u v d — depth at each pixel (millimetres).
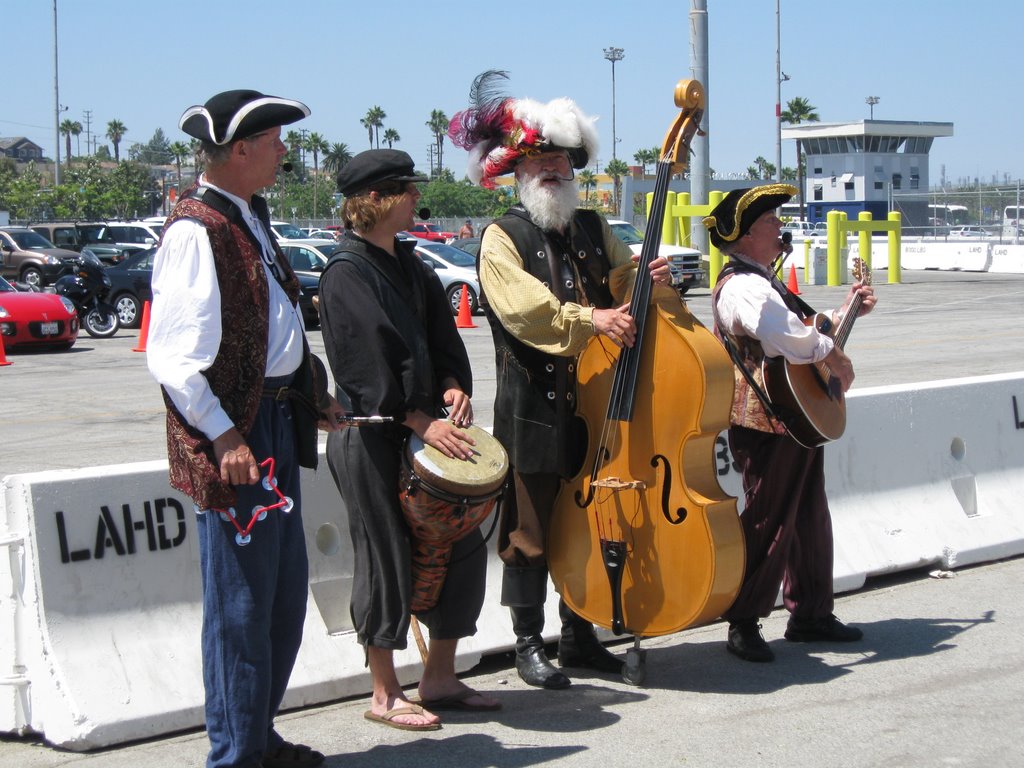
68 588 4195
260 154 3551
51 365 16641
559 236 4621
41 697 4125
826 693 4684
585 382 4598
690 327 4398
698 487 4422
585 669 5039
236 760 3568
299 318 3744
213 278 3412
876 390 6469
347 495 4172
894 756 4059
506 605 4789
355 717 4484
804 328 4645
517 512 4684
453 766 4012
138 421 11750
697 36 22141
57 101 64562
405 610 4184
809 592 5262
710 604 4391
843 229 32156
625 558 4535
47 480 4188
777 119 47906
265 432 3594
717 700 4625
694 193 26406
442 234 45656
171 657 4348
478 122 4613
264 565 3561
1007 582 6273
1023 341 17859
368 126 109250
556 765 4008
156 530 4410
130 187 71938
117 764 4004
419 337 4098
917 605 5891
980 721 4363
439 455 4023
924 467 6562
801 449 4922
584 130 4504
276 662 3785
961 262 38938
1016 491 6902
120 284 22688
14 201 64625
